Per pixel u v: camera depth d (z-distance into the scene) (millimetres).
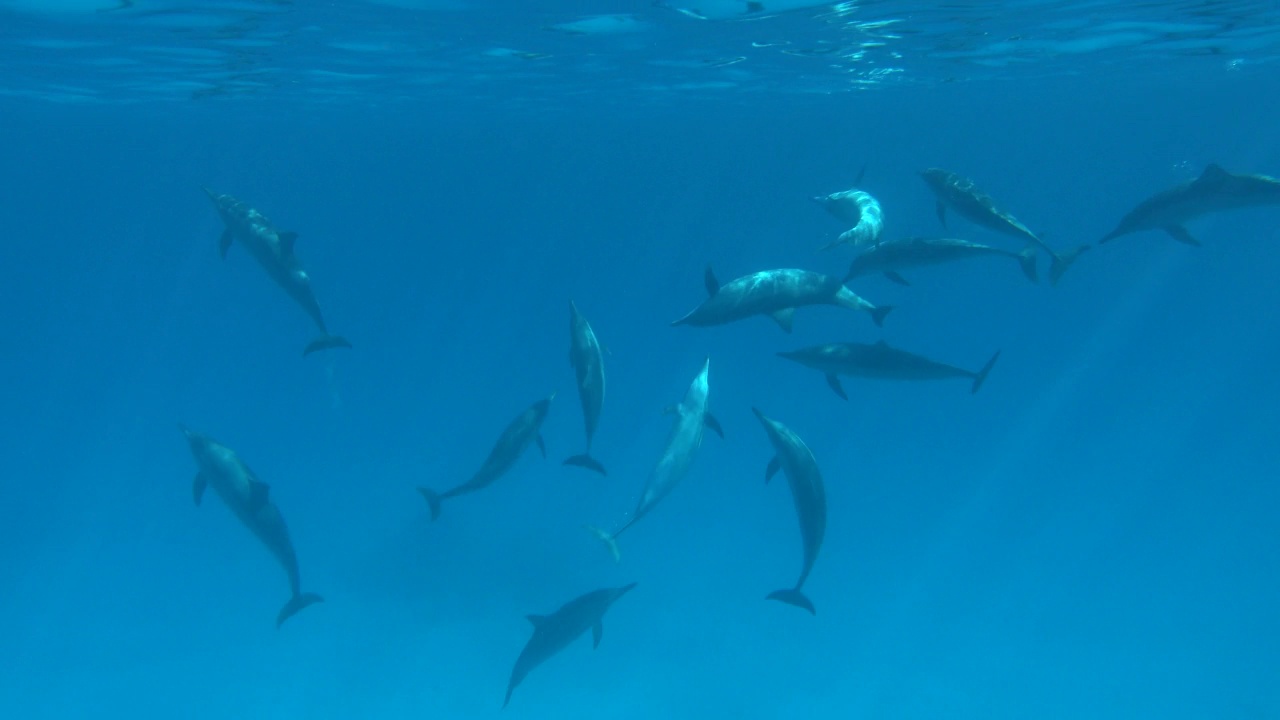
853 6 14812
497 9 14359
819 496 5562
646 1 14070
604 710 15875
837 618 19391
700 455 27516
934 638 18922
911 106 35969
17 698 16922
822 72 23531
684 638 18156
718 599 19688
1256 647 18469
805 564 5652
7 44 16906
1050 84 28938
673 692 16453
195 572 21953
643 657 17453
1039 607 20297
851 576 21359
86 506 27094
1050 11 15781
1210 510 25422
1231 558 22547
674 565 21094
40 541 24344
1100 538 23734
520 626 18188
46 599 20891
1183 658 18266
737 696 16469
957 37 18312
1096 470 28047
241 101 27359
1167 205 7023
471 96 26656
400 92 25328
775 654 17828
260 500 8023
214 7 13789
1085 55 22000
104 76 21672
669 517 23562
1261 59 24766
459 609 18797
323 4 13703
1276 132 63500
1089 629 19422
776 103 31938
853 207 9000
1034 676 17703
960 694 16969
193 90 24484
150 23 14953
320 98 26688
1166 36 19547
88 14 14203
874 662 17891
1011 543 23375
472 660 17203
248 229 8625
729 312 6164
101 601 20719
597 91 26109
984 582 21438
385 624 18594
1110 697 17031
